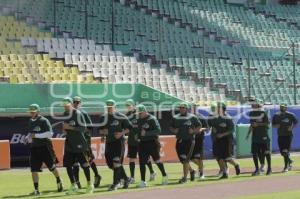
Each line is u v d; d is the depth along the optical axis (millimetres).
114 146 42812
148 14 114688
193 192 39188
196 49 108688
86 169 41438
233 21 125625
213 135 50656
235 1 133375
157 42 106000
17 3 98750
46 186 46812
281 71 111750
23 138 71000
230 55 111438
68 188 44844
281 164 65375
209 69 103438
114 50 99875
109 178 52094
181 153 46531
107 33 102875
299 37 128875
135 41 103625
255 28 126000
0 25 92938
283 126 55906
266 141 52719
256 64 111438
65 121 41125
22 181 50719
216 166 64500
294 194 37562
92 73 88438
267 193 38375
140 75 92562
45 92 72688
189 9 122188
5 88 70000
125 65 93125
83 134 41406
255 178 49219
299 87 108000
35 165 41094
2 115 69438
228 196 36781
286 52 119688
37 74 83125
